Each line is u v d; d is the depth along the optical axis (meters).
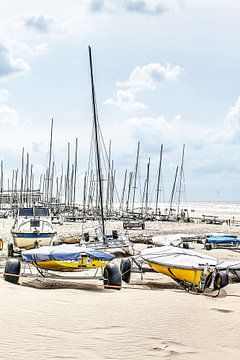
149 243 39.69
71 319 11.68
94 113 33.09
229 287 20.41
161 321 12.25
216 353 9.78
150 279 21.70
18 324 10.75
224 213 177.62
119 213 94.75
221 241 40.12
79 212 99.19
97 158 32.69
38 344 9.41
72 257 18.08
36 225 31.94
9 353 8.70
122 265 20.64
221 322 12.67
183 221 90.69
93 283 19.06
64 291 15.91
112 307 13.41
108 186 99.62
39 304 13.00
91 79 33.09
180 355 9.45
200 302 15.38
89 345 9.66
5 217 87.75
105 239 29.50
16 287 15.84
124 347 9.71
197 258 20.23
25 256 18.41
